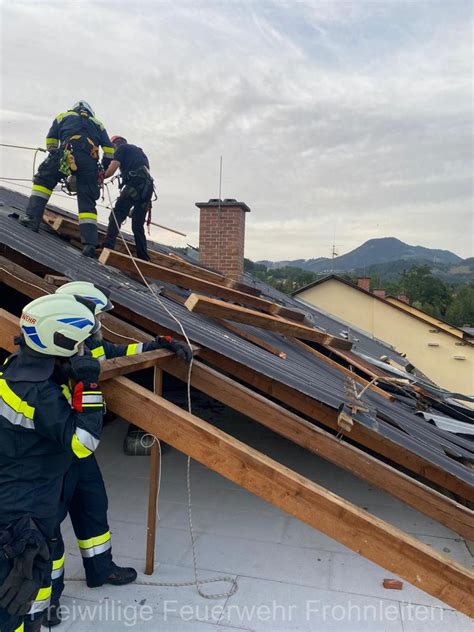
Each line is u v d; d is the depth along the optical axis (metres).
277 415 3.37
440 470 3.69
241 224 13.66
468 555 4.09
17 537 2.14
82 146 5.44
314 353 6.17
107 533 3.45
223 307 4.67
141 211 6.36
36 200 5.88
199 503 4.84
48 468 2.29
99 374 2.26
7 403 2.17
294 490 2.42
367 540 2.36
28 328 2.17
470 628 3.17
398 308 23.17
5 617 2.21
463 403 7.62
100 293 2.69
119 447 6.32
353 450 3.34
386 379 6.19
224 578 3.63
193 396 8.50
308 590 3.53
